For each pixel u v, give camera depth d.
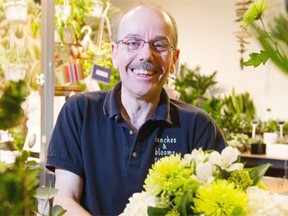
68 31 2.82
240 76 6.02
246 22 0.89
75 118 1.57
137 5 1.51
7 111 0.67
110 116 1.54
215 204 0.81
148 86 1.48
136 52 1.46
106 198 1.50
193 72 6.14
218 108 5.50
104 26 3.17
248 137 4.91
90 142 1.54
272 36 0.84
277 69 0.86
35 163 0.82
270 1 0.85
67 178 1.51
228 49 6.09
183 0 6.25
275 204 0.84
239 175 0.90
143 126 1.53
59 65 2.83
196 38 6.25
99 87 3.19
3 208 0.66
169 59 1.49
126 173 1.50
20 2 2.37
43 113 2.33
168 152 1.55
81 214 1.41
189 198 0.85
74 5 2.85
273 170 4.29
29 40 2.38
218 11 6.13
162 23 1.46
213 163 0.93
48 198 0.92
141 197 0.93
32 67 2.32
